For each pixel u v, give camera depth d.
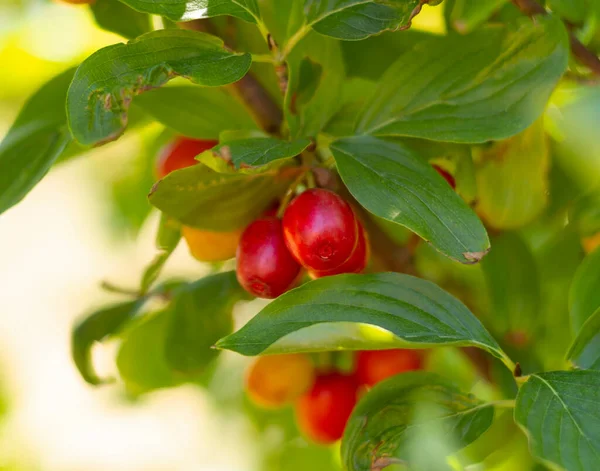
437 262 0.54
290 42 0.46
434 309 0.45
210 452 0.77
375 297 0.45
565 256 0.53
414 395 0.46
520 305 0.52
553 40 0.46
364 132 0.47
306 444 0.58
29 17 0.56
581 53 0.49
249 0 0.46
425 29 0.53
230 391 0.59
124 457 1.05
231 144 0.44
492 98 0.46
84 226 1.17
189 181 0.46
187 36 0.45
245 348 0.44
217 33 0.50
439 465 0.45
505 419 0.49
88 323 0.52
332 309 0.45
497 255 0.52
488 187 0.49
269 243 0.46
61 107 0.49
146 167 0.57
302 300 0.45
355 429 0.46
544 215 0.52
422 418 0.46
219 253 0.49
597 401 0.44
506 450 0.49
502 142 0.49
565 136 0.51
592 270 0.48
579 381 0.44
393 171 0.45
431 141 0.48
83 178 1.03
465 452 0.48
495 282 0.52
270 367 0.52
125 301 0.52
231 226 0.47
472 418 0.46
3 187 0.48
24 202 1.25
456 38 0.47
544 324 0.53
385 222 0.53
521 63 0.46
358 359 0.52
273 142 0.45
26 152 0.48
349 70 0.50
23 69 0.57
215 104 0.50
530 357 0.52
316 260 0.45
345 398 0.52
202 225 0.47
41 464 0.88
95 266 1.20
